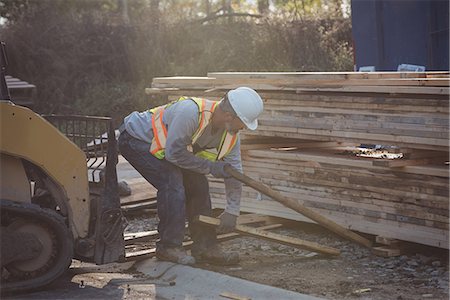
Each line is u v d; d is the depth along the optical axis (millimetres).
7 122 5426
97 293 5621
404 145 6109
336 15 19828
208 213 6555
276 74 6988
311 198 7039
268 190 6156
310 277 6000
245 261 6578
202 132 6008
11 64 18547
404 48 10000
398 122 6117
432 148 5902
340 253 6660
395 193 6309
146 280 6031
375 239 6895
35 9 19281
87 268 6492
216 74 7512
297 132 6902
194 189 6496
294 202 6316
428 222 6109
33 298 5465
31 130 5512
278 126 7062
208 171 6008
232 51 18609
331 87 6555
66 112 17828
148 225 8273
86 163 5746
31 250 5543
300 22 18656
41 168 5602
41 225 5621
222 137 6109
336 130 6594
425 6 9727
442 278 5883
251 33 18844
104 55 18734
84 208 5777
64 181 5688
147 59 18750
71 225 5770
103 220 5863
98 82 18531
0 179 5574
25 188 5645
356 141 6449
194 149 6246
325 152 7250
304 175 7059
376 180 6445
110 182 5895
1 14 19969
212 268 6336
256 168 7512
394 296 5441
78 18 19203
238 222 7438
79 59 18625
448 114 5770
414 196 6172
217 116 5980
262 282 5871
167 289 5742
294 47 18312
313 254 6738
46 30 18594
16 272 5586
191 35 19125
